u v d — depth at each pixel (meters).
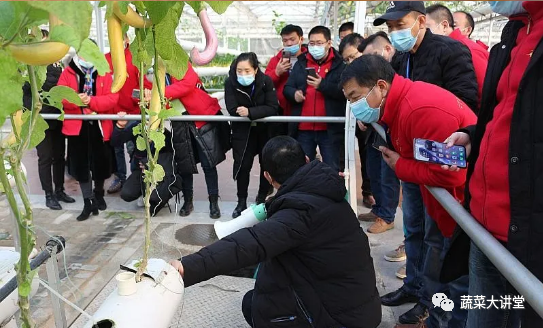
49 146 4.38
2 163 0.81
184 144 4.05
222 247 1.72
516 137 1.40
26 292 0.88
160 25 0.95
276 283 2.03
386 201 3.88
